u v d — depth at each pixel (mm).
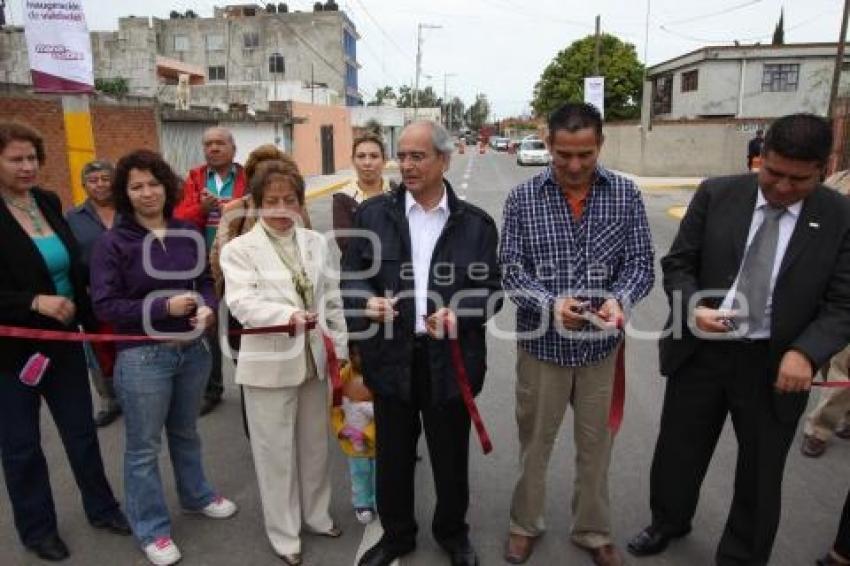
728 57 29969
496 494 3598
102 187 4055
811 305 2520
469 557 2975
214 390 4668
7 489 3326
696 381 2814
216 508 3400
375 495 3117
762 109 30266
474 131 105062
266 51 52000
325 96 39750
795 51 29297
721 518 3348
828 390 3852
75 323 3066
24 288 2840
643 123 24734
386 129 42250
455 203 2723
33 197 2982
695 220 2770
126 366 2873
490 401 4820
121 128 12844
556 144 2555
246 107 23812
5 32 20688
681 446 2920
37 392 2982
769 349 2582
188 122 16547
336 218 3656
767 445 2672
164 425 3225
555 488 3631
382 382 2775
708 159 24234
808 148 2268
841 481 3703
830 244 2479
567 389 2855
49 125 10180
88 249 3980
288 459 3021
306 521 3221
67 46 5875
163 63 34094
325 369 3064
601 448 2906
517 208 2822
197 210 4273
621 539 3193
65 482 3748
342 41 52031
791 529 3254
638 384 5070
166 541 3064
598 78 21828
